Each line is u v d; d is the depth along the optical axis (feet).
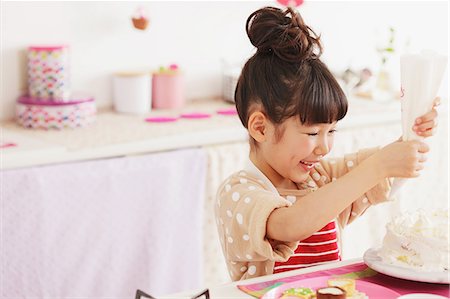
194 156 8.63
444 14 13.05
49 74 9.12
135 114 9.92
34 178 7.63
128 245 8.32
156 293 8.55
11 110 9.48
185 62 10.73
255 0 11.09
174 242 8.63
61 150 7.91
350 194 4.33
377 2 12.30
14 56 9.41
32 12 9.45
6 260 7.63
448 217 4.50
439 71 4.35
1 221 7.54
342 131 9.88
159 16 10.39
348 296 4.00
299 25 4.74
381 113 10.23
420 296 3.67
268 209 4.45
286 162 4.79
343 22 12.02
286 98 4.59
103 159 8.14
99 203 8.07
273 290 4.10
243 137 9.04
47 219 7.75
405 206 10.69
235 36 11.04
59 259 7.91
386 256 4.44
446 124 11.05
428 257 4.30
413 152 4.30
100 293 8.23
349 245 10.19
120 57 10.21
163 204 8.46
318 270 4.59
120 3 10.05
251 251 4.65
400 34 12.68
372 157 4.40
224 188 4.93
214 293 4.21
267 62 4.73
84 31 9.86
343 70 12.13
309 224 4.33
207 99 11.02
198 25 10.73
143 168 8.29
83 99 9.08
